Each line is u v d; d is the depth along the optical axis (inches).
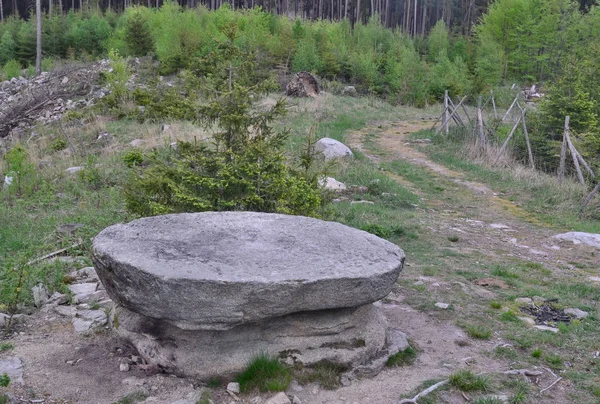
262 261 165.6
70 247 276.7
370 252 182.4
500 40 1445.6
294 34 1300.4
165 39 1087.6
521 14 1392.7
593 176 491.5
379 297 171.5
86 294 220.7
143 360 171.0
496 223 402.6
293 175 286.8
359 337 175.2
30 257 256.5
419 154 651.5
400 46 1461.6
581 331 212.8
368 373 171.2
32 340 183.9
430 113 1014.4
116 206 357.4
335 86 1111.6
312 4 2265.0
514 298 244.5
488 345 197.5
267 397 155.5
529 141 598.2
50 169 468.4
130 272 155.1
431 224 376.5
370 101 1047.0
